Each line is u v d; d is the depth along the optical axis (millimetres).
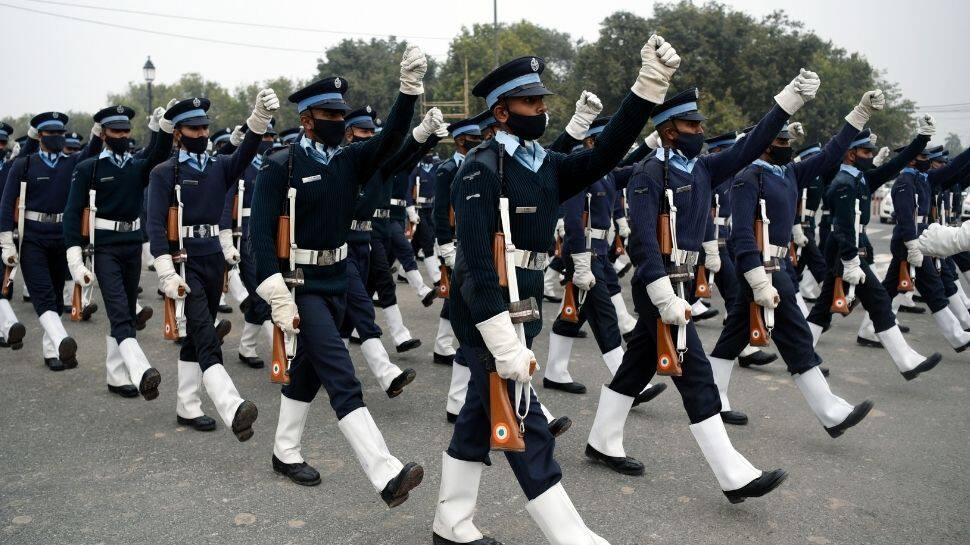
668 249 4242
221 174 5438
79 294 5973
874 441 5266
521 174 3270
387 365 5836
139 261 6047
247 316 7105
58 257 7141
